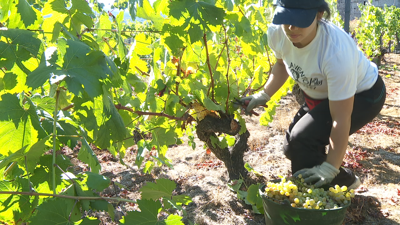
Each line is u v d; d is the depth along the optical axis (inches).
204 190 156.2
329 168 88.0
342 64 86.0
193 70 120.1
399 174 171.0
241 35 104.3
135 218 48.9
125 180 171.6
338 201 83.8
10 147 55.5
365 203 139.8
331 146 89.5
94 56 52.7
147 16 98.0
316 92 101.5
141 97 117.3
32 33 57.9
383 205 140.2
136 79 106.3
